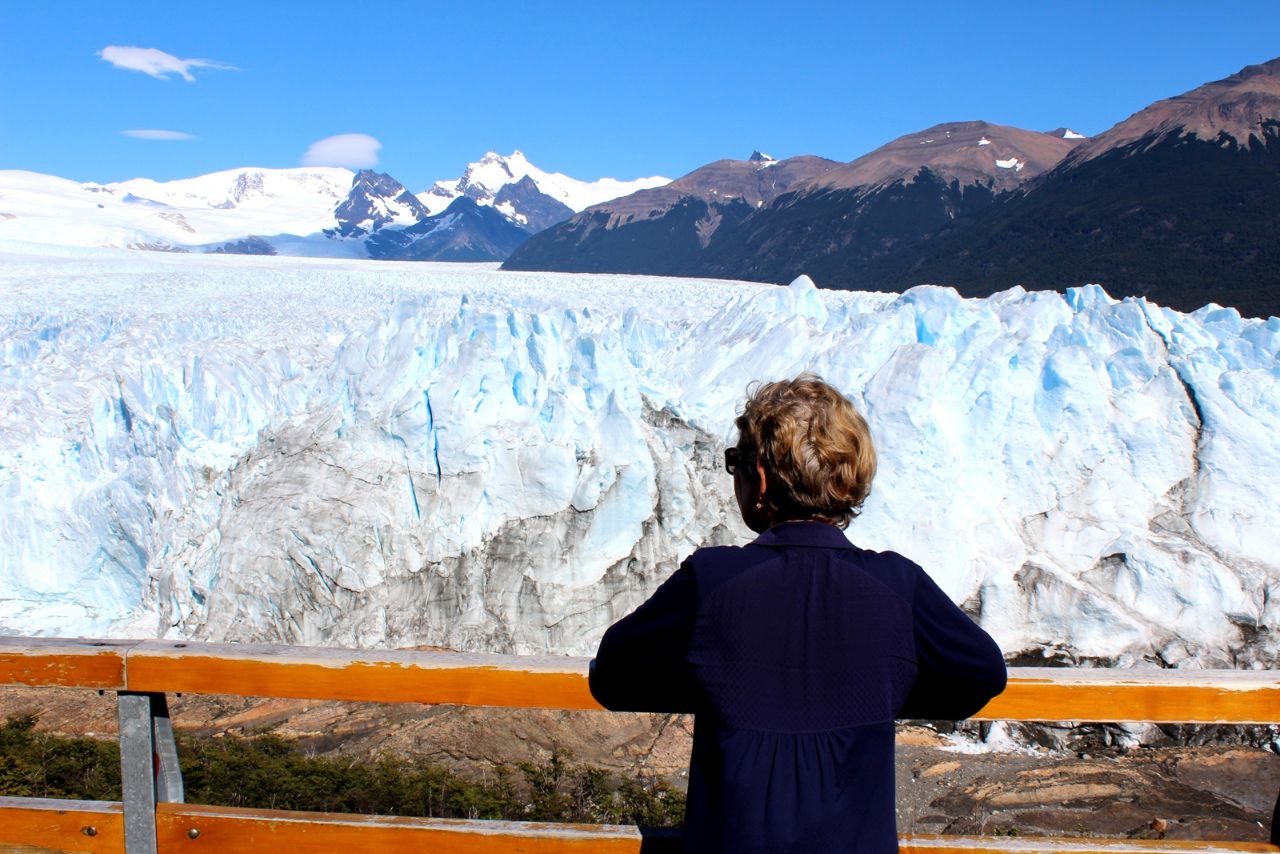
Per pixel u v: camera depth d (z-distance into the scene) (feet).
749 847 6.10
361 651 8.51
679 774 35.96
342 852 8.60
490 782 32.45
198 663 8.45
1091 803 34.40
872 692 6.29
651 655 6.56
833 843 6.09
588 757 36.70
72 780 26.22
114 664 8.52
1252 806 34.45
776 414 6.70
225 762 28.43
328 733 37.19
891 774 6.36
